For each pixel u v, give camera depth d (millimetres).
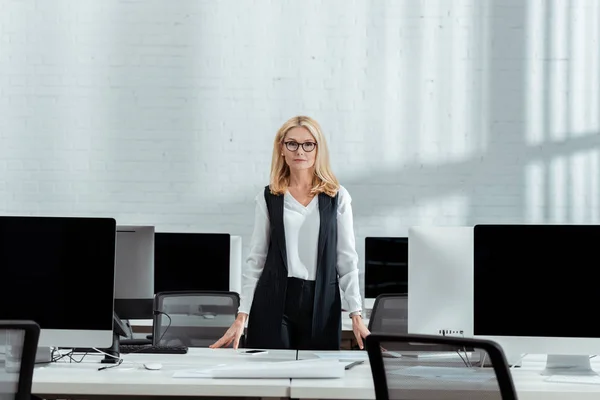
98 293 2611
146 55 5918
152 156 5910
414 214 5875
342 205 3098
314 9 5918
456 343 1927
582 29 5887
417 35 5914
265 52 5914
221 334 3932
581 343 2559
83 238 2629
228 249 4621
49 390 2291
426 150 5891
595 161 5867
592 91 5879
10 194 5879
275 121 5910
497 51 5895
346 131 5902
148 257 3207
